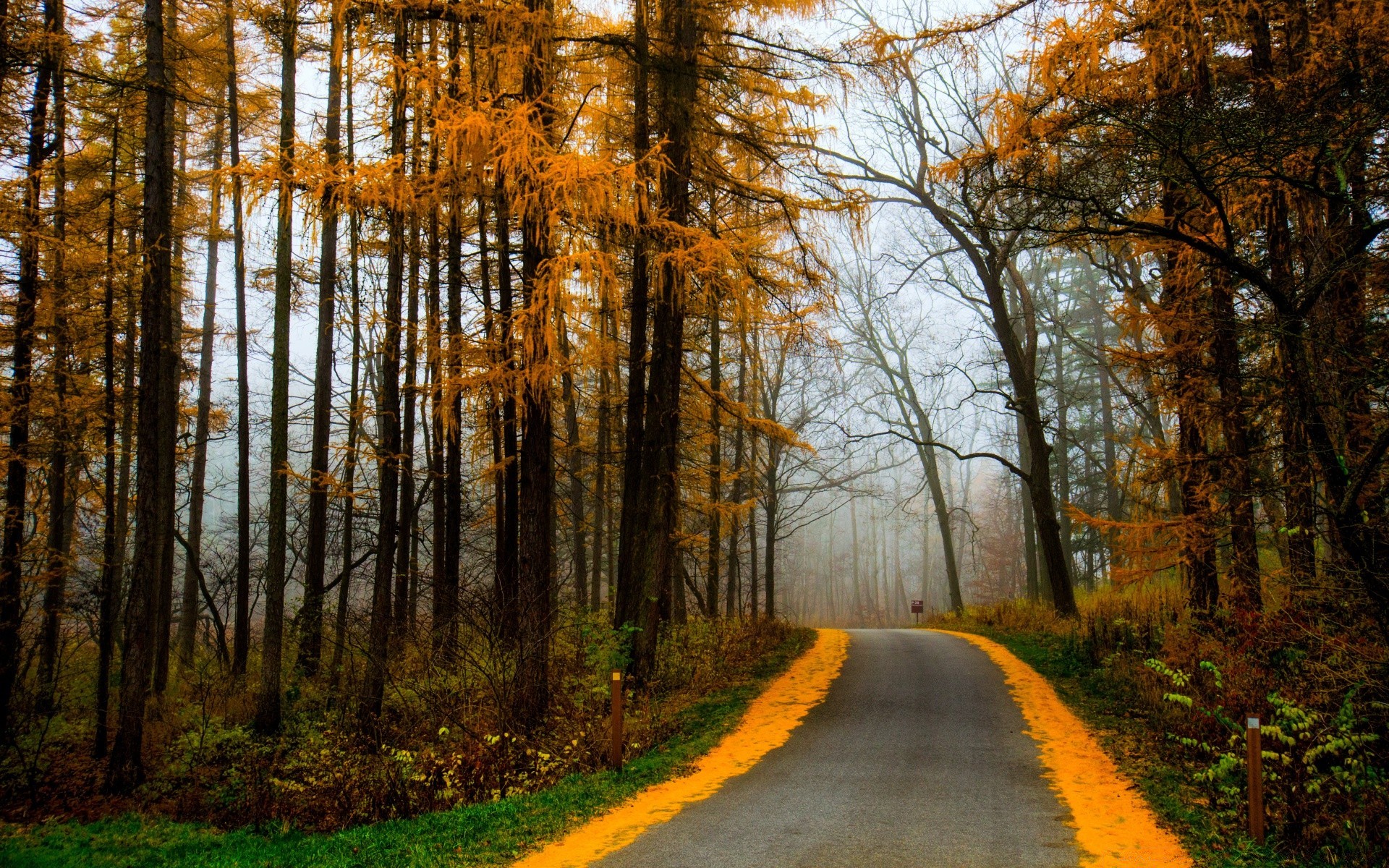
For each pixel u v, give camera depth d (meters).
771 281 13.11
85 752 12.30
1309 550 8.66
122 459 15.55
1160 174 8.18
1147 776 7.90
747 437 24.48
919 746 9.51
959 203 17.81
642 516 13.80
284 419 13.36
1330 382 7.60
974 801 7.29
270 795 9.31
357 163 9.02
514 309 9.67
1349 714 6.75
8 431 11.88
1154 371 11.78
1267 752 6.50
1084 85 9.18
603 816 7.10
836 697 12.73
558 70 11.27
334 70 14.09
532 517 10.70
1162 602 14.41
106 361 13.30
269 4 11.50
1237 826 6.41
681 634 16.12
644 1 12.49
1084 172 8.59
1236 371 10.24
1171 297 11.48
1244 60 10.60
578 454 21.95
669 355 14.01
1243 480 10.09
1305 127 7.55
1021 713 11.26
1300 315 7.71
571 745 9.18
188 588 18.30
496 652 10.76
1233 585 10.49
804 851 5.95
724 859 5.79
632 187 9.80
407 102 9.70
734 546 25.59
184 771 11.14
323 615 15.27
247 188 8.75
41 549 11.98
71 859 7.79
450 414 10.27
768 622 20.98
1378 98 7.37
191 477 18.94
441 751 9.40
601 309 10.21
